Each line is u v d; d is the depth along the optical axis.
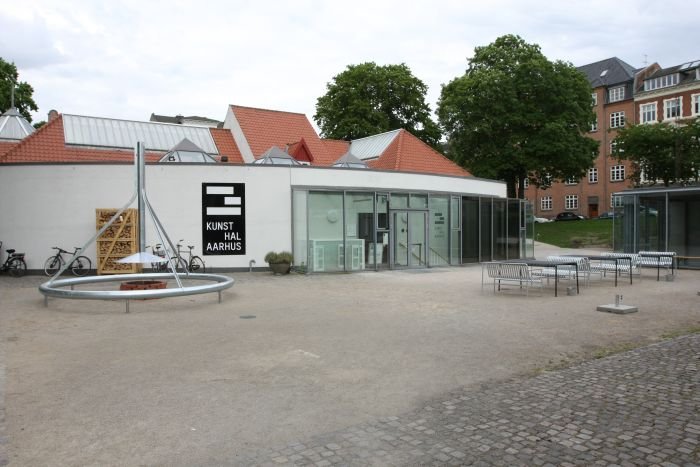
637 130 41.50
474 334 8.89
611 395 5.63
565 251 33.09
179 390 5.94
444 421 4.96
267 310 11.35
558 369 6.76
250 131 28.55
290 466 4.07
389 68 44.44
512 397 5.63
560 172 41.91
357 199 20.73
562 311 11.17
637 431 4.66
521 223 26.95
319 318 10.40
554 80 38.81
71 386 6.09
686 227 21.88
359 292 14.30
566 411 5.17
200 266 18.94
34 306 11.90
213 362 7.13
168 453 4.31
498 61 40.97
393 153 28.83
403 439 4.56
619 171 63.50
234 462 4.15
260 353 7.62
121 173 18.64
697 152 39.28
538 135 38.88
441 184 23.41
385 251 21.33
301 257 19.78
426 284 16.19
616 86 66.00
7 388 6.01
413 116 44.47
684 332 9.00
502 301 12.62
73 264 18.38
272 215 19.69
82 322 10.02
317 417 5.11
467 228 24.33
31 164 18.33
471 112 39.47
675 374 6.39
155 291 11.19
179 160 22.59
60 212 18.41
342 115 43.12
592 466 4.03
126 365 6.98
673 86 59.84
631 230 23.48
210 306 11.90
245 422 4.98
